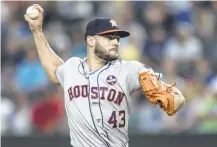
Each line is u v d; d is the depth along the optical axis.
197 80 38.00
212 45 41.94
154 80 17.53
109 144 17.75
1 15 45.94
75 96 17.89
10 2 47.16
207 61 40.12
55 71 18.98
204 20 44.38
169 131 33.16
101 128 17.64
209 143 31.08
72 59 18.69
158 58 41.31
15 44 43.44
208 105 34.34
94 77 17.80
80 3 45.88
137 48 41.84
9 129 36.44
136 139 31.45
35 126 36.19
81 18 45.47
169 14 44.72
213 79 38.22
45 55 19.25
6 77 40.81
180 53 40.88
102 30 17.66
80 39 43.28
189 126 33.62
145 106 35.66
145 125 34.50
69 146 31.98
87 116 17.69
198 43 41.91
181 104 17.44
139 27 43.53
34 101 37.84
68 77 18.28
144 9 44.97
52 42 43.00
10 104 38.16
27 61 41.03
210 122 33.72
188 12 45.00
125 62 18.00
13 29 45.22
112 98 17.55
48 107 36.25
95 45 17.83
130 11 44.88
